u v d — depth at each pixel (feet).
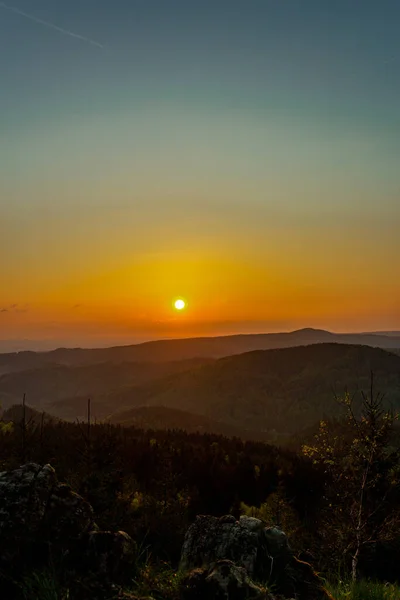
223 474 174.50
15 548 18.71
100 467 69.15
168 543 31.24
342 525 38.86
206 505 133.69
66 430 159.74
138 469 141.18
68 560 18.88
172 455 182.09
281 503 110.42
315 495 132.67
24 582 17.38
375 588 25.04
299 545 46.16
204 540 23.88
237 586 18.24
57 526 20.07
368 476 39.78
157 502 65.31
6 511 19.79
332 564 36.06
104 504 52.11
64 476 65.21
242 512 118.52
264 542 23.94
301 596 21.61
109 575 18.72
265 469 183.83
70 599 16.97
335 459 42.29
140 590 18.30
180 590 18.62
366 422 40.73
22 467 22.21
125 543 20.13
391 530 36.63
